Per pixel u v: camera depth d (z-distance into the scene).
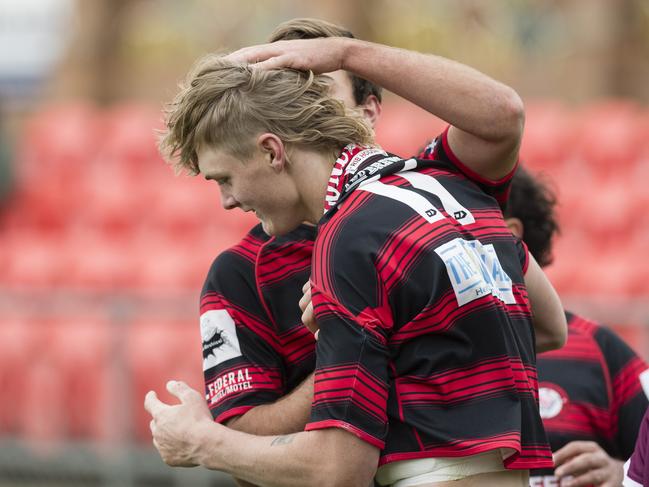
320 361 7.25
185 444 7.86
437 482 7.25
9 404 21.89
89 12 38.69
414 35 36.44
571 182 27.81
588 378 10.48
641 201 26.72
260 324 8.28
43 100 41.53
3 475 21.95
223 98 7.52
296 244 8.27
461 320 7.20
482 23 36.34
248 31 37.97
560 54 35.84
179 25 38.75
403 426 7.29
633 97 35.41
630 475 8.30
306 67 7.76
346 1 35.56
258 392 8.13
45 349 21.38
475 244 7.43
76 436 21.36
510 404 7.25
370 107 9.44
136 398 20.86
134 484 20.92
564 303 18.25
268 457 7.43
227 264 8.41
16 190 30.02
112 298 21.03
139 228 28.61
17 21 44.91
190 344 20.69
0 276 27.38
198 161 7.78
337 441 7.13
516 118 7.81
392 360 7.29
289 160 7.62
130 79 38.94
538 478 10.16
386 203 7.38
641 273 23.89
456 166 8.04
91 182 30.02
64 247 28.42
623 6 35.31
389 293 7.17
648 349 17.72
